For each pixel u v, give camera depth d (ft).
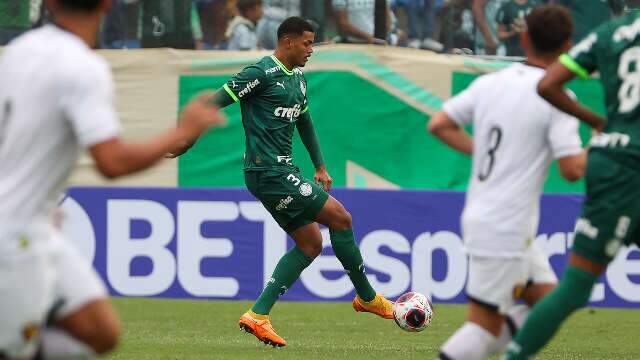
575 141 54.03
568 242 117.70
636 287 116.26
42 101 42.34
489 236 54.13
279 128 89.66
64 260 44.42
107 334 44.93
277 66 89.51
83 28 44.73
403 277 117.60
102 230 117.91
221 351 84.02
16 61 43.24
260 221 116.88
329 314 113.91
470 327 55.01
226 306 119.65
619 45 55.67
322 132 126.11
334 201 90.33
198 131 43.62
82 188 117.91
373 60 126.21
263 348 86.48
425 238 117.70
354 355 81.97
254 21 130.52
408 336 96.68
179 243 117.19
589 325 107.65
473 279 54.95
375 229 117.50
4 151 42.65
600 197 54.90
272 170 89.40
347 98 126.21
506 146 54.44
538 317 54.65
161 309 116.06
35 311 42.73
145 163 42.88
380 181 126.31
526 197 54.19
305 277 117.19
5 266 42.09
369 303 92.63
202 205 117.08
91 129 41.88
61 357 45.37
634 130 54.70
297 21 89.35
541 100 54.34
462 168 126.11
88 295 44.57
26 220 42.42
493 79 55.98
